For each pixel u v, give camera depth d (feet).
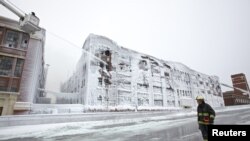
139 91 100.07
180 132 28.22
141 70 107.34
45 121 40.96
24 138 25.81
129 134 27.61
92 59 86.33
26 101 57.82
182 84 133.18
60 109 64.64
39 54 65.57
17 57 58.95
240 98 207.41
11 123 36.19
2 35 58.39
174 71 131.44
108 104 82.58
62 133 29.76
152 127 36.37
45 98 97.66
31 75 61.31
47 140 24.12
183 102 123.44
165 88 116.47
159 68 119.85
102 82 85.05
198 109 17.26
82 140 23.57
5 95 53.31
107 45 95.35
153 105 103.40
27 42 63.57
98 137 25.52
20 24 53.62
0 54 55.93
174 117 63.05
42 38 68.49
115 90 88.63
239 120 38.14
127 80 97.04
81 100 85.51
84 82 85.92
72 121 45.39
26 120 38.34
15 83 56.75
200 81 154.81
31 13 53.62
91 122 45.32
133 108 89.04
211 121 15.83
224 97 205.87
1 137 26.66
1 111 51.93
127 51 105.60
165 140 21.70
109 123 44.68
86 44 97.09
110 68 91.30
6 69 56.49
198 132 27.61
